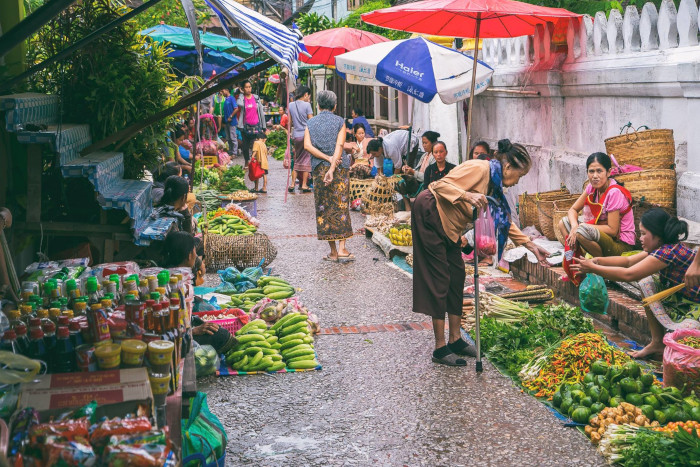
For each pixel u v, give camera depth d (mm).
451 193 6227
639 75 8391
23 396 3150
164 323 3785
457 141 14250
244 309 7410
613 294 7578
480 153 9875
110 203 5781
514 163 6688
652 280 6191
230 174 17062
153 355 3422
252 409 5578
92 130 7109
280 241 12281
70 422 2934
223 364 6484
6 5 6910
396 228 11234
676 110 7996
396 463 4680
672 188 7723
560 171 10375
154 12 16891
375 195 13312
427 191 6430
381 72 9695
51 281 4086
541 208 9336
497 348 6496
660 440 4410
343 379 6176
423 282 6426
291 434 5129
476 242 6398
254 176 17516
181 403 3887
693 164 7676
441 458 4734
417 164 13328
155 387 3438
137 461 2719
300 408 5582
